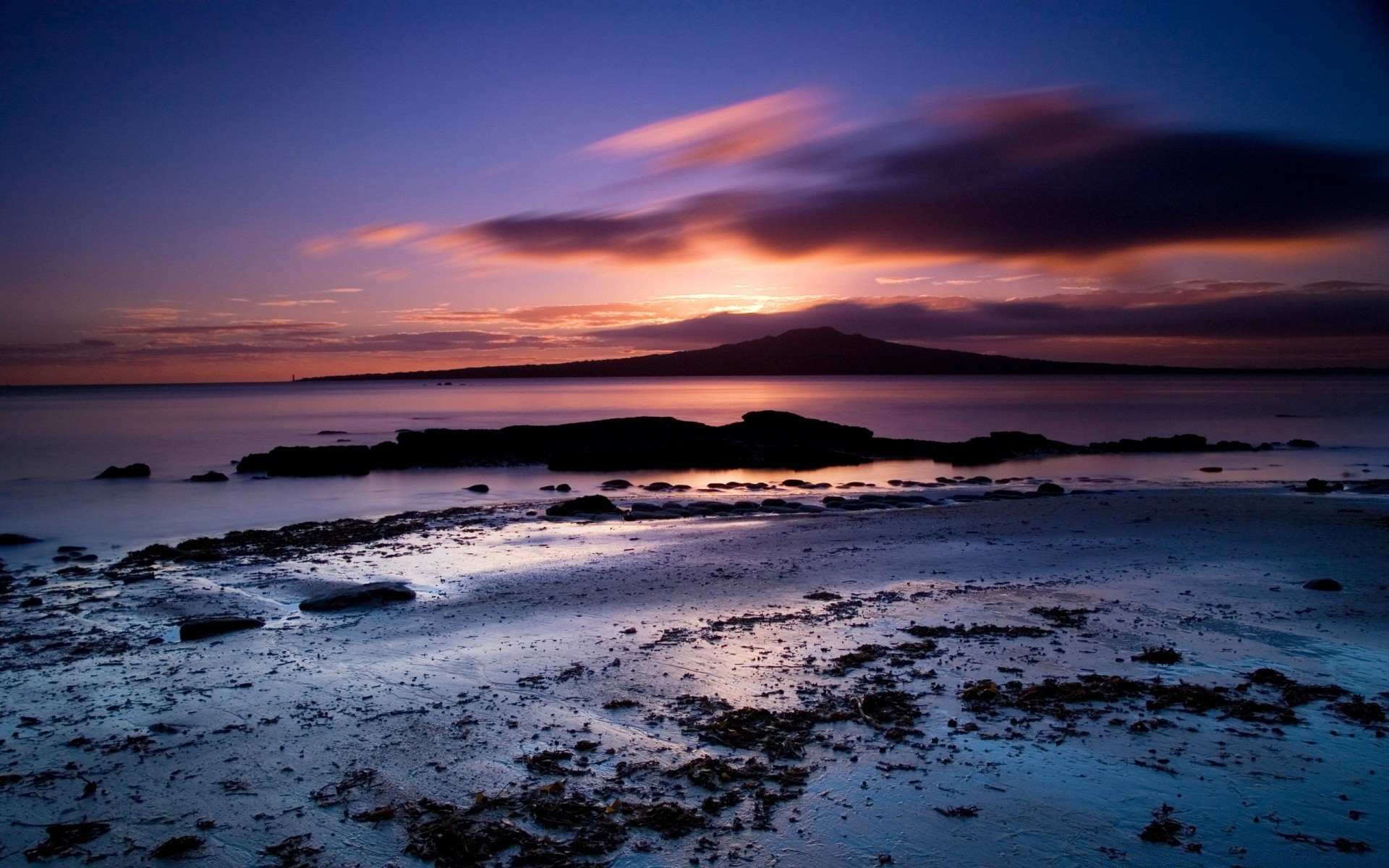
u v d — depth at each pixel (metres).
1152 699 9.98
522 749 9.05
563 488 36.91
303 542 23.09
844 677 11.02
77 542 24.83
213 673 11.82
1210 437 63.53
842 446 54.59
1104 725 9.30
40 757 9.11
